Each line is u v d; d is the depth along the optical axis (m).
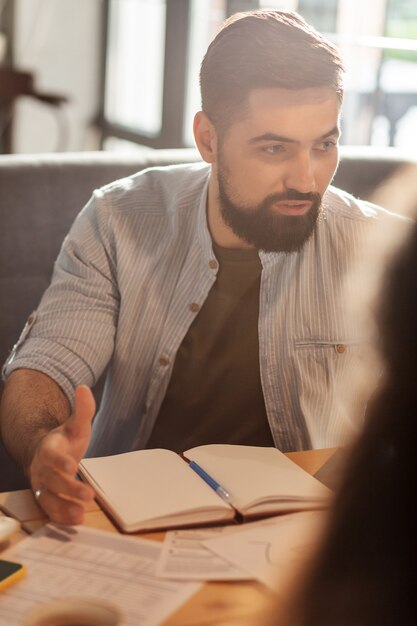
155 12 4.99
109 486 1.22
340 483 0.53
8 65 5.45
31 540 1.11
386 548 0.51
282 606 0.53
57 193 2.33
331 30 3.81
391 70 3.59
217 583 1.02
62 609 0.96
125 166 2.42
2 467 2.28
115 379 1.82
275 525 1.16
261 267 1.71
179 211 1.78
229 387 1.74
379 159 2.64
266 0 4.14
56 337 1.71
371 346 0.56
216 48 1.61
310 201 1.58
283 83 1.51
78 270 1.81
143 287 1.78
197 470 1.29
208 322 1.73
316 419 1.73
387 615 0.51
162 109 4.92
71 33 5.68
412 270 0.52
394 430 0.51
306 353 1.74
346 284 1.77
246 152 1.56
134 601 0.98
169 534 1.13
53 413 1.56
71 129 5.83
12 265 2.29
